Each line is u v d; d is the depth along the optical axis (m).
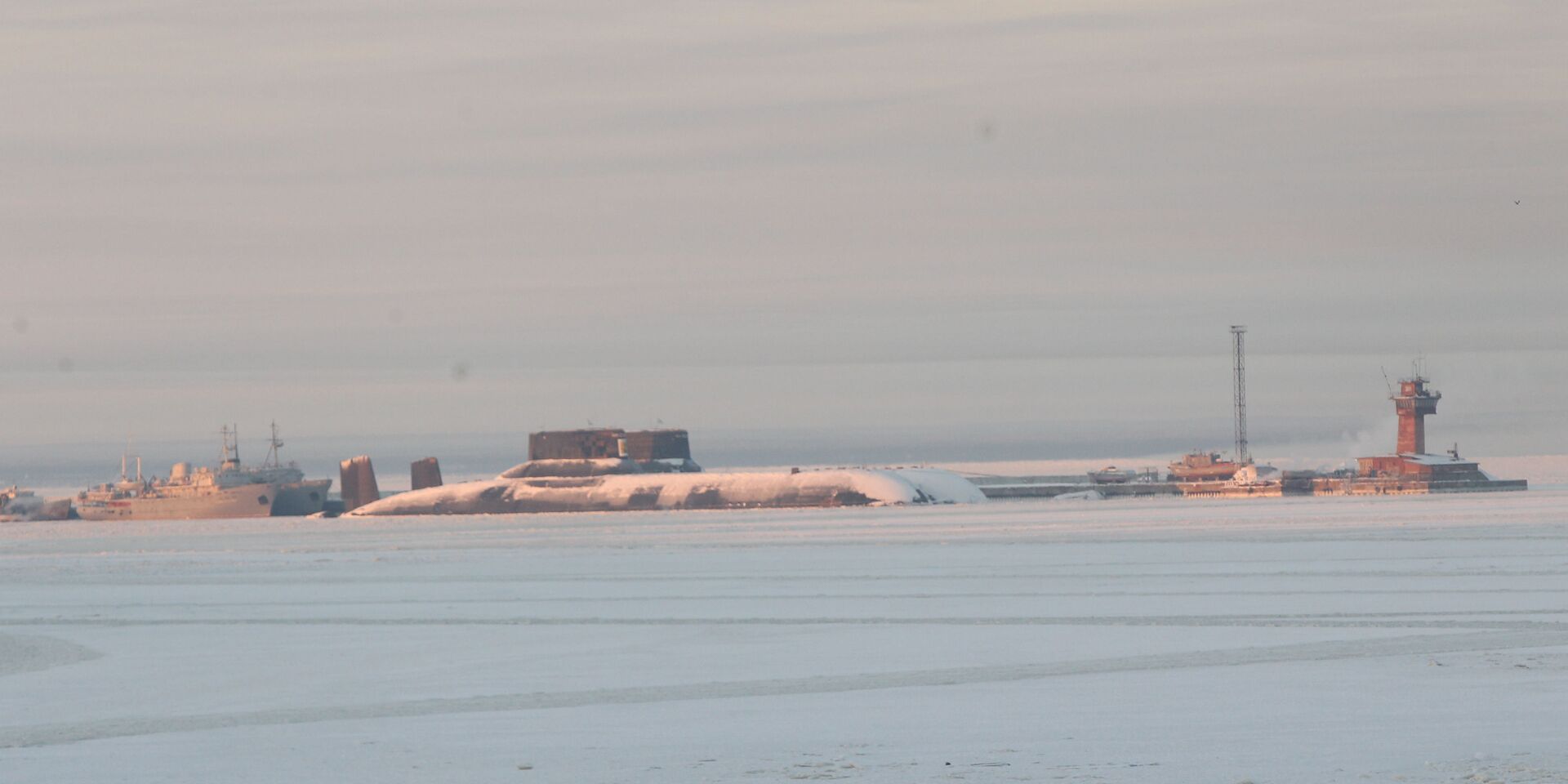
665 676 196.75
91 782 133.50
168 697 190.62
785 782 126.50
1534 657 187.00
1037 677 186.12
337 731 158.62
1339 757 128.75
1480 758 126.44
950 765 131.12
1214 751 133.25
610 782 128.75
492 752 143.38
